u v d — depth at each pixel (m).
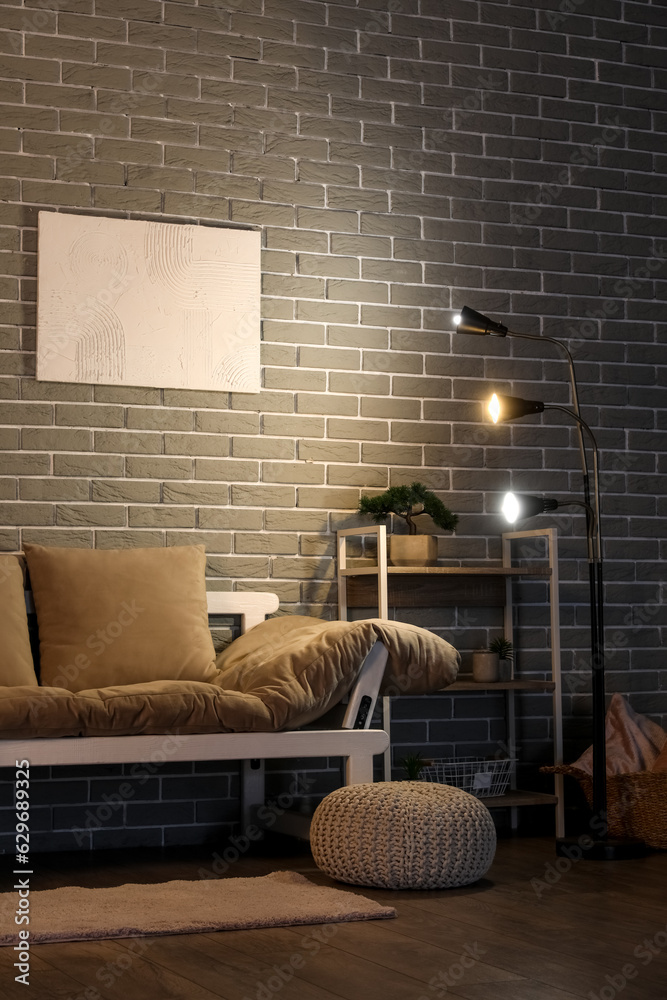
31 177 4.00
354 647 3.49
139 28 4.18
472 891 3.01
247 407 4.22
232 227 4.26
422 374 4.48
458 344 4.54
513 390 4.60
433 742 4.36
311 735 3.42
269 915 2.61
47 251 3.98
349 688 3.56
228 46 4.30
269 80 4.35
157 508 4.08
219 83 4.28
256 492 4.21
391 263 4.47
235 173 4.28
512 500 3.83
